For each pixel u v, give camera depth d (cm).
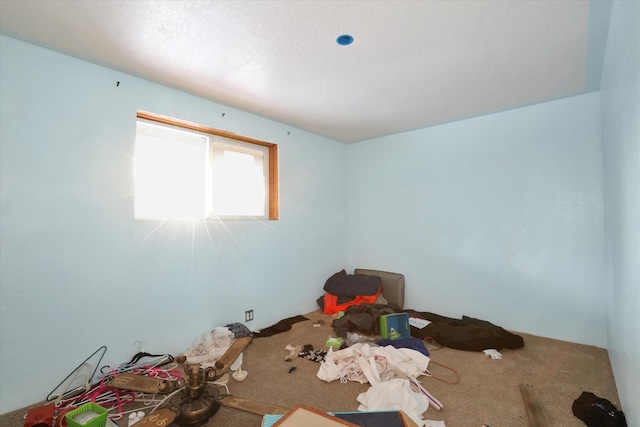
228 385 206
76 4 152
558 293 280
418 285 367
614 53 168
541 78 236
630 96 136
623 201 164
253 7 154
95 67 212
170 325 248
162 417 165
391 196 391
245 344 260
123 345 223
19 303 183
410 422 123
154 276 240
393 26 170
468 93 263
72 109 202
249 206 324
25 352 184
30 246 186
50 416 160
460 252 336
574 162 271
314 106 291
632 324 146
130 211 228
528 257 295
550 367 229
